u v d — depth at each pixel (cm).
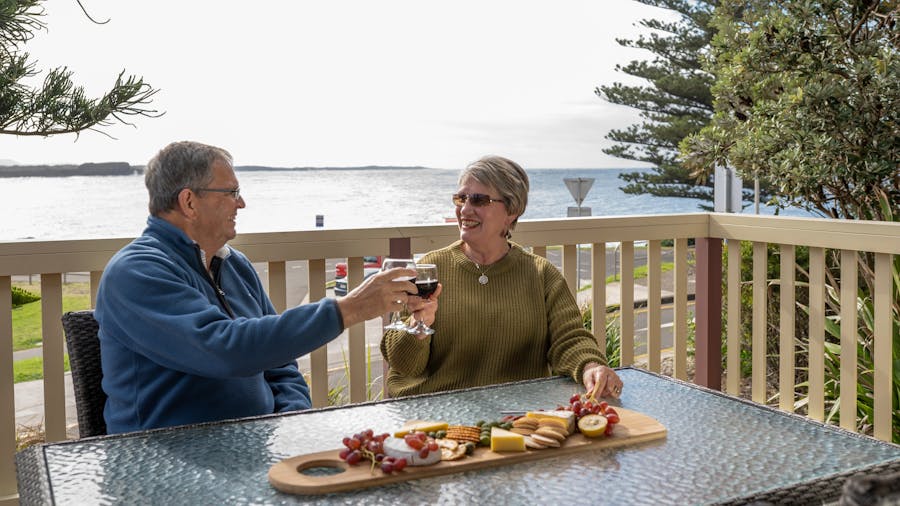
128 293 168
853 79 375
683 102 2144
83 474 128
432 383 228
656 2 1991
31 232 5241
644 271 2148
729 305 334
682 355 344
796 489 120
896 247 263
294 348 159
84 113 434
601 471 129
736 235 321
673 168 2183
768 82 410
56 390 244
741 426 154
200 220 193
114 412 182
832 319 362
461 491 121
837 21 385
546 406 168
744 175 418
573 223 306
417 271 176
